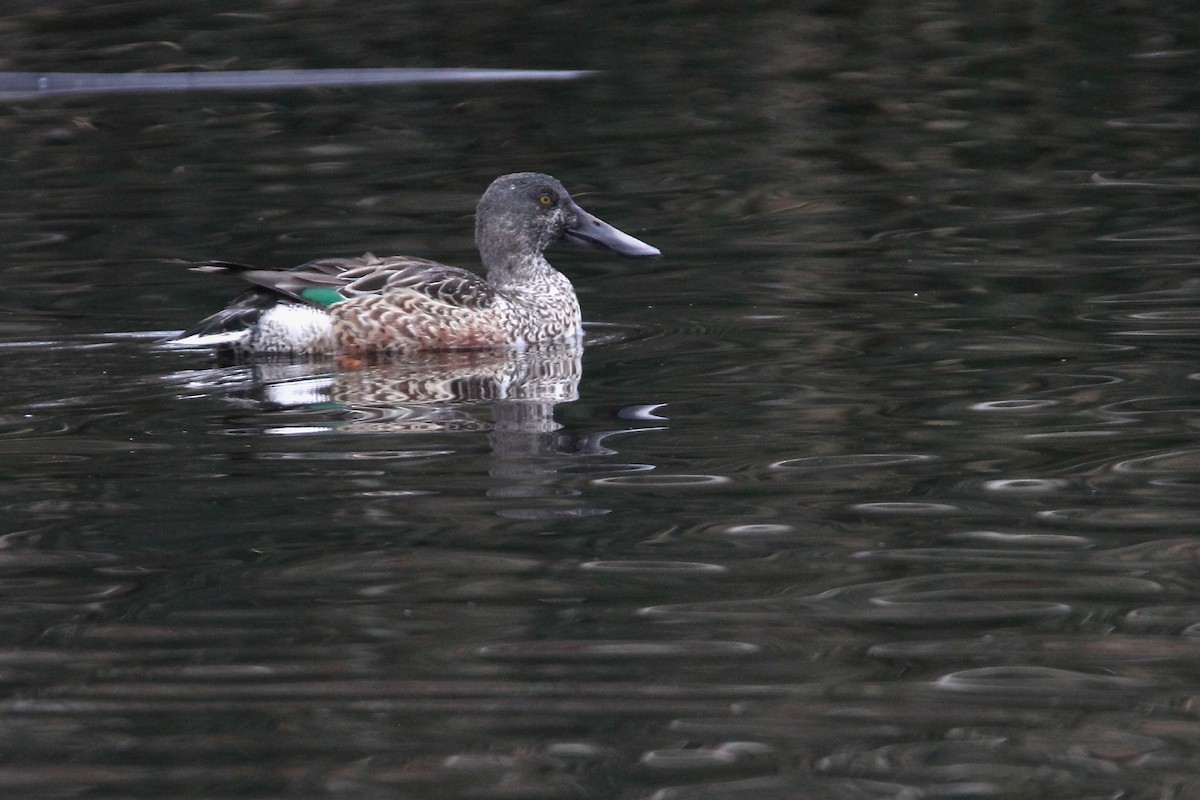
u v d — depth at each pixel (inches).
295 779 261.3
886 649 307.7
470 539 366.6
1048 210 751.1
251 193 828.6
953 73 1110.4
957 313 580.4
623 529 371.9
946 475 405.7
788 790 257.9
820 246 698.2
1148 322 556.1
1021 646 307.9
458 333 575.2
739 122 984.3
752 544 361.7
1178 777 260.4
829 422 454.0
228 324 568.7
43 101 1095.6
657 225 752.3
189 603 331.9
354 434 453.1
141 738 274.8
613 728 277.9
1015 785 258.7
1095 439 431.2
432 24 1300.4
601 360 541.6
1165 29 1229.7
